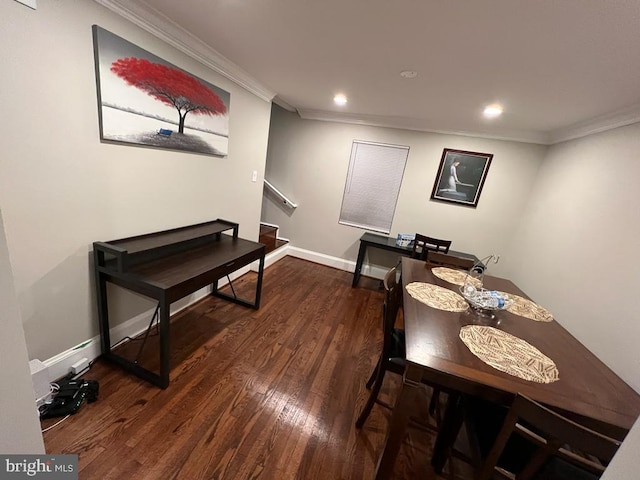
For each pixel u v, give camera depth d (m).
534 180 3.22
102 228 1.64
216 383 1.72
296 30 1.60
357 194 3.93
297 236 4.36
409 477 1.34
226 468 1.24
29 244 1.31
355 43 1.65
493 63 1.63
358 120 3.64
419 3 1.19
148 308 2.12
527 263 2.98
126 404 1.49
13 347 0.56
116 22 1.48
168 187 2.04
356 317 2.81
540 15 1.15
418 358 1.05
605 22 1.13
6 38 1.10
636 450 0.45
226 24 1.63
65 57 1.29
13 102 1.16
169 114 1.89
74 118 1.38
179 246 2.14
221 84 2.33
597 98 1.87
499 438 0.85
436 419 1.65
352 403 1.72
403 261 2.40
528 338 1.33
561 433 0.74
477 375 1.00
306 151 4.01
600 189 2.11
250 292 3.02
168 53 1.81
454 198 3.54
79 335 1.63
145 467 1.20
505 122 2.82
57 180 1.37
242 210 3.00
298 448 1.38
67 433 1.29
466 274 2.16
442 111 2.78
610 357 1.70
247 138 2.82
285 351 2.12
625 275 1.71
